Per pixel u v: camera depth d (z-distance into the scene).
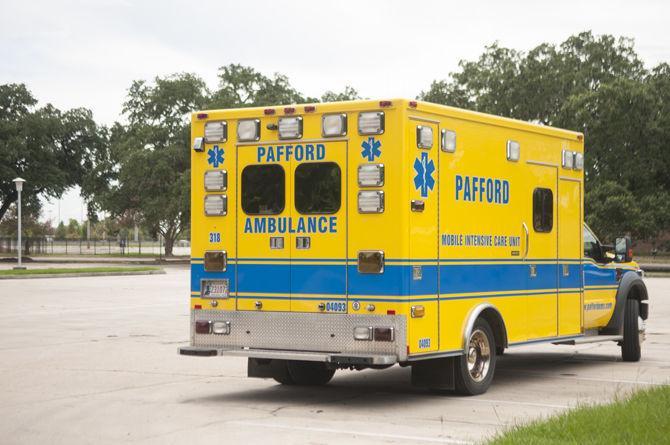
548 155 11.47
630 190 53.94
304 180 9.65
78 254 77.62
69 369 12.31
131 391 10.45
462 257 9.91
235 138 10.03
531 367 12.80
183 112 66.19
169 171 63.41
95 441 7.65
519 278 10.87
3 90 69.88
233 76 66.06
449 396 10.12
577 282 12.05
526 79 60.34
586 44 61.41
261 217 9.86
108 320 19.55
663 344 15.75
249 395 10.20
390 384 11.10
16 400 9.79
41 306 23.27
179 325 18.48
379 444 7.47
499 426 8.25
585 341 12.23
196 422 8.51
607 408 7.96
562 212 11.75
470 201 10.05
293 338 9.66
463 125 9.97
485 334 10.30
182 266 53.94
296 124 9.67
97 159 73.62
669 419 7.35
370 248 9.27
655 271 49.22
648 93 52.59
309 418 8.72
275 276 9.77
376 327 9.21
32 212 75.38
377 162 9.26
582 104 53.22
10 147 66.62
